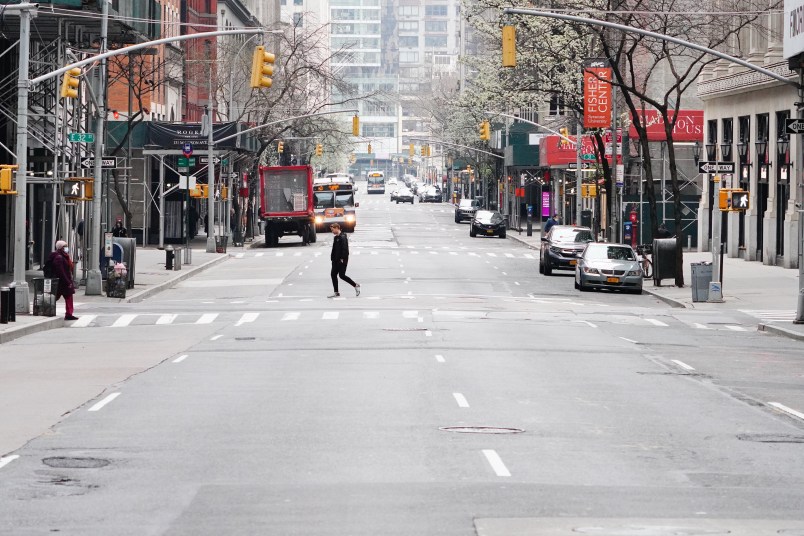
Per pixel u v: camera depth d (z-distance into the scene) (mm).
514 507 28453
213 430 39625
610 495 30016
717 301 98938
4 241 122375
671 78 180500
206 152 174875
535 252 173250
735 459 35344
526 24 143375
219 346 66750
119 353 64000
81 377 53969
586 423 41500
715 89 153750
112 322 82375
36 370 56844
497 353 62750
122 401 46469
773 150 137250
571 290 112938
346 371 55125
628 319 85812
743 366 59750
